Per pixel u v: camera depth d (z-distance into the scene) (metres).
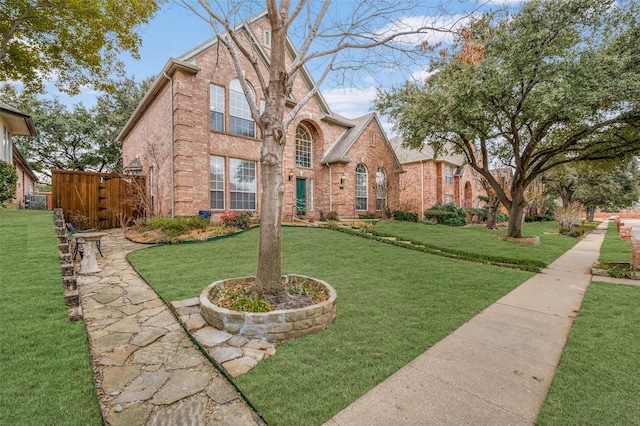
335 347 3.62
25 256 6.10
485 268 8.19
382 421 2.43
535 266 8.52
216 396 2.71
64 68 13.21
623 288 6.48
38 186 34.81
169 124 13.00
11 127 16.08
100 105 26.67
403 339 3.87
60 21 11.45
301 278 5.45
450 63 10.24
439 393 2.79
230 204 14.16
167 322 4.16
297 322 3.86
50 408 2.46
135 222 12.39
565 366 3.26
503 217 29.41
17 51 12.08
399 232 14.55
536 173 13.02
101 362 3.18
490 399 2.71
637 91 7.70
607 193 28.95
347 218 18.64
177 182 12.29
